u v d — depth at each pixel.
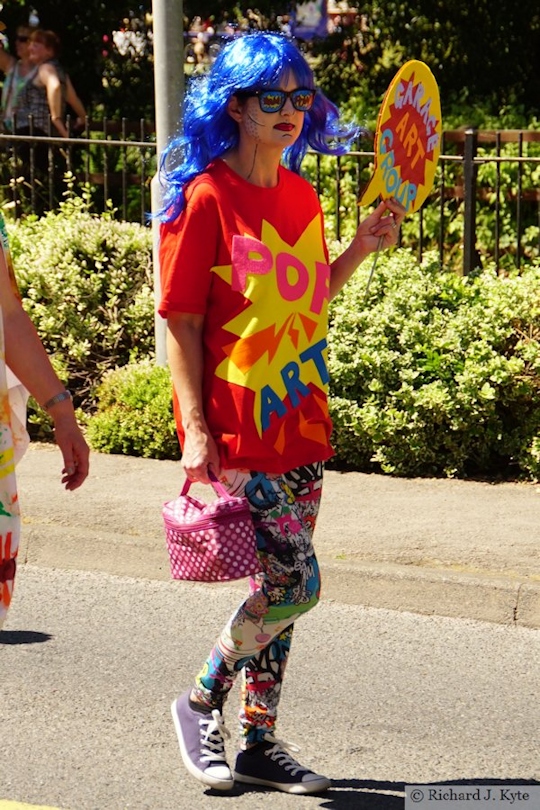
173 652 5.00
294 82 3.50
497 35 12.90
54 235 8.75
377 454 7.12
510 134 9.90
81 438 3.26
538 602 5.33
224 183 3.55
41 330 8.39
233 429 3.56
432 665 4.92
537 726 4.39
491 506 6.52
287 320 3.57
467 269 8.49
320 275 3.67
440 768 4.07
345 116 11.79
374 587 5.57
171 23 7.60
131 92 13.30
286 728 4.34
